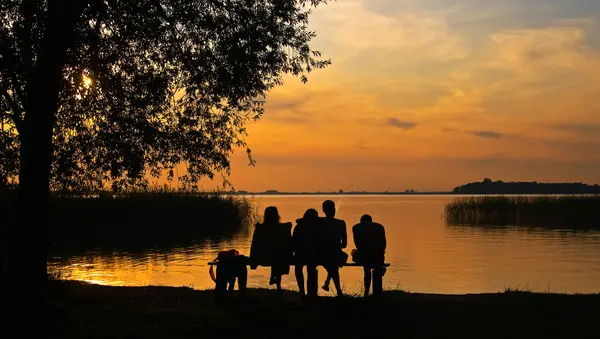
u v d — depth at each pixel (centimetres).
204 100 1327
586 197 5425
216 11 1295
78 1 1048
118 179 1352
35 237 1055
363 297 1023
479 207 5719
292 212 7406
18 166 1280
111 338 759
